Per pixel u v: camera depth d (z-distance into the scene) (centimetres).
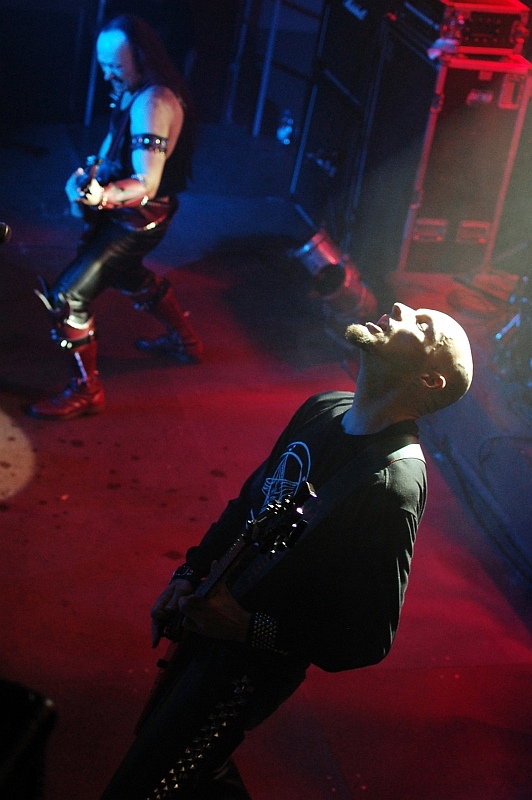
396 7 546
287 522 179
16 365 476
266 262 639
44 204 664
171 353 503
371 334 188
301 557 191
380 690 313
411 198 535
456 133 518
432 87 504
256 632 190
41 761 62
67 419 431
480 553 394
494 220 549
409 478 186
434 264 559
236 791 217
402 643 336
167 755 201
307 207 690
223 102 862
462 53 495
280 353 533
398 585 186
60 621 317
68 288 407
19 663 296
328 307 546
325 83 645
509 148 528
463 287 541
